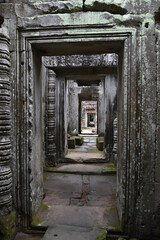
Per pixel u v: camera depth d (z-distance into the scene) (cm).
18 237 269
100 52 319
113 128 602
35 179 300
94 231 263
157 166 259
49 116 577
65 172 539
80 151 786
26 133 274
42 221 289
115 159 581
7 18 269
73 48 296
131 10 257
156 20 258
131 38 258
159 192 260
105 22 259
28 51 272
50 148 579
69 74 619
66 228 271
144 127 259
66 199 374
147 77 257
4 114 252
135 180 264
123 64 268
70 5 260
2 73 250
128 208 268
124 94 264
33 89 283
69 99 1064
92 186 442
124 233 270
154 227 262
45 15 265
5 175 254
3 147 252
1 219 252
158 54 257
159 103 258
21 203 279
